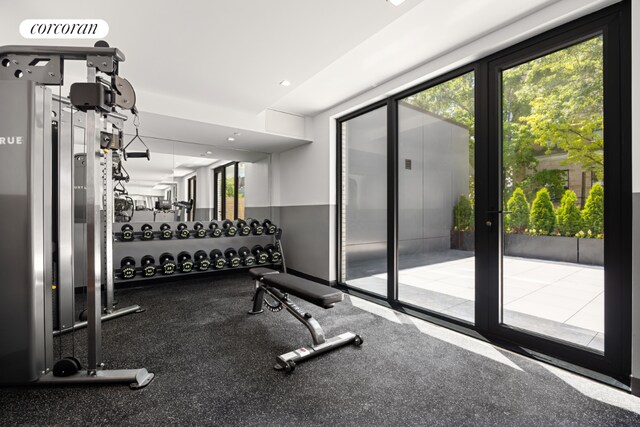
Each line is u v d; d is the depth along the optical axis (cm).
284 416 135
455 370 175
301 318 209
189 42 208
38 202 160
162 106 303
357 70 269
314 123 404
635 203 148
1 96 156
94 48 159
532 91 204
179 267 360
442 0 178
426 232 309
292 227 452
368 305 298
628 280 160
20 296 156
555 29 188
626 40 161
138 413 137
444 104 276
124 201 374
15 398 148
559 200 194
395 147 299
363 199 362
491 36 211
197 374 171
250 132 368
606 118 168
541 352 193
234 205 459
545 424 130
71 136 230
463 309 276
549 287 264
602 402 145
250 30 195
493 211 217
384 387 158
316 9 175
